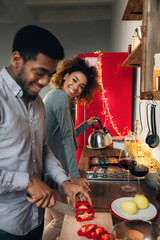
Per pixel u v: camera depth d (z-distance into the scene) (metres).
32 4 5.45
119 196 1.06
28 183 0.79
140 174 1.07
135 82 2.49
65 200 1.52
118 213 0.87
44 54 0.78
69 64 1.64
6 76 0.83
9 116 0.81
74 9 5.97
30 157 0.93
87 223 0.82
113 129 2.53
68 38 6.11
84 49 6.09
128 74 2.47
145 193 1.09
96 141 1.89
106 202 1.00
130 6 1.41
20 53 0.79
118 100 2.51
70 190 1.00
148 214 0.87
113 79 2.48
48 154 1.15
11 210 0.89
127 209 0.87
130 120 2.52
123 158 1.24
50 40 0.78
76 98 1.94
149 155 1.71
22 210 0.91
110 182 1.23
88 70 1.68
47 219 1.83
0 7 5.88
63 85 1.69
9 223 0.89
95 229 0.76
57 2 5.36
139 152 1.61
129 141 1.60
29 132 0.91
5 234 0.90
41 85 0.84
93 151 1.92
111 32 5.56
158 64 0.99
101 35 6.01
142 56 1.06
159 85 0.93
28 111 0.91
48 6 5.66
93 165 1.50
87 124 2.02
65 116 1.38
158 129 1.61
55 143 1.54
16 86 0.83
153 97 0.94
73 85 1.62
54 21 6.09
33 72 0.80
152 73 1.06
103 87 2.50
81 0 5.29
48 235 1.58
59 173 1.08
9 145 0.83
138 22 2.11
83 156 1.77
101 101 2.51
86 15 5.97
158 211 0.92
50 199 0.83
